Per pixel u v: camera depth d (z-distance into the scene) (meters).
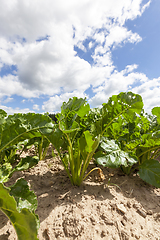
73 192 1.74
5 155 2.36
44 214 1.38
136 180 2.19
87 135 1.57
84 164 1.83
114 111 2.22
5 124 1.39
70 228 1.22
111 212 1.44
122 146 2.54
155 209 1.58
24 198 1.20
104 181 2.09
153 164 2.02
